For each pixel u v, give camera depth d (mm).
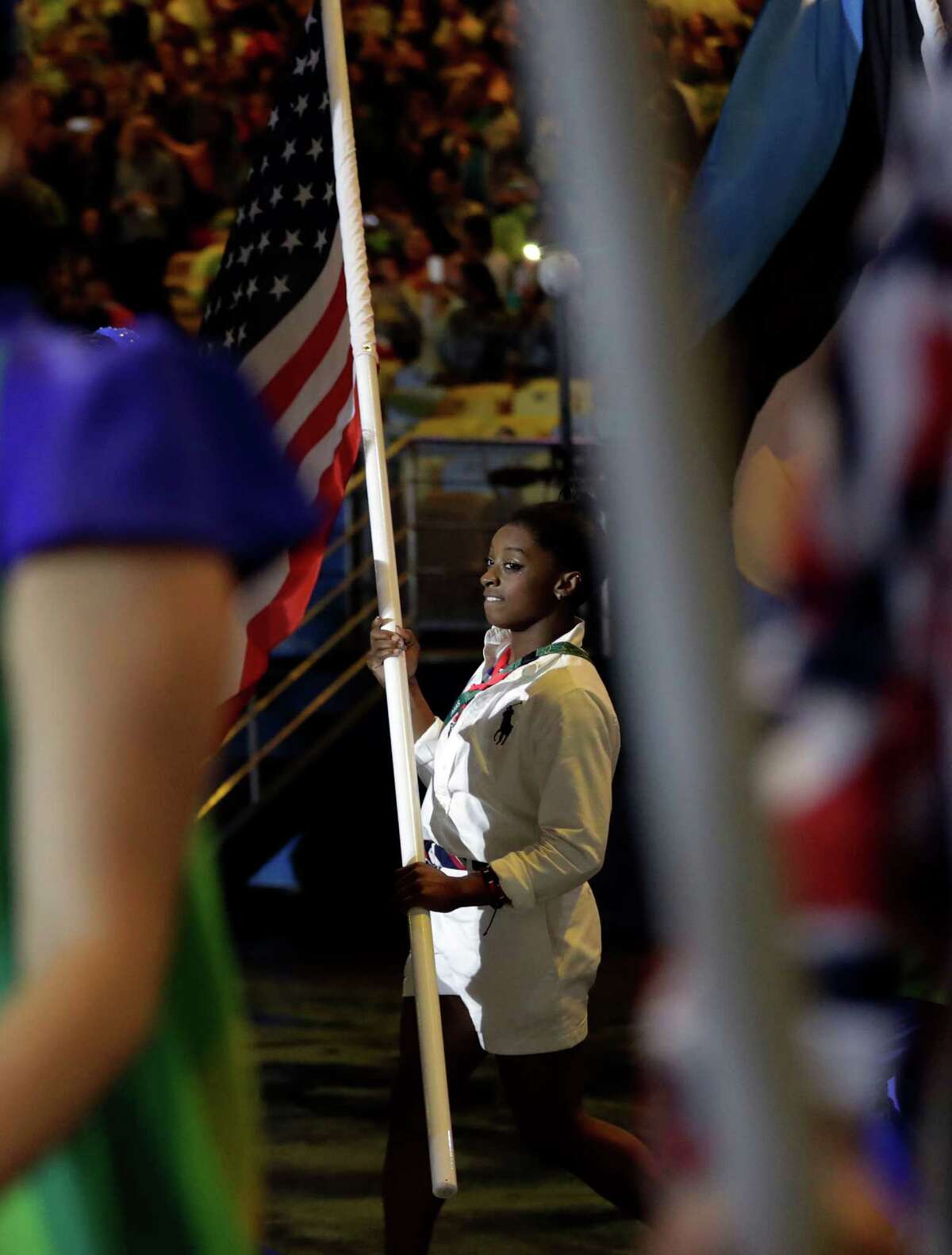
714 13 13805
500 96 17312
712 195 4266
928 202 739
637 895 11125
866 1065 723
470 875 4180
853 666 735
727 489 525
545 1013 4309
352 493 14656
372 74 17219
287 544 1096
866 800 729
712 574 507
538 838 4367
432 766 4629
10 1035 937
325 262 5133
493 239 17047
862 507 734
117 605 989
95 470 1010
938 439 716
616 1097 7344
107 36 16781
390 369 16656
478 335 16750
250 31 17109
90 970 941
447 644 14430
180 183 16641
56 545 999
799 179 4289
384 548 4590
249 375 5121
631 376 504
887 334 732
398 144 17109
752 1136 535
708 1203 701
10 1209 1214
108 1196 1219
